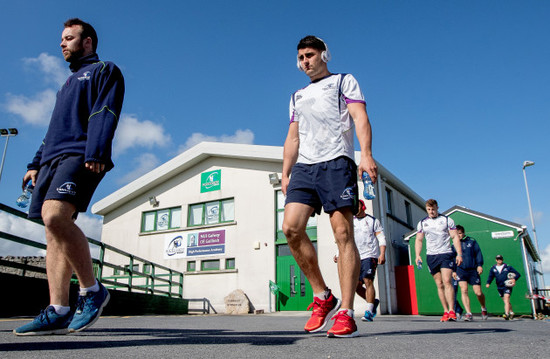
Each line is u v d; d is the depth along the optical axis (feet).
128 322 14.92
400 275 43.52
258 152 47.88
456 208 40.86
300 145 8.41
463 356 5.04
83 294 7.79
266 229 45.78
